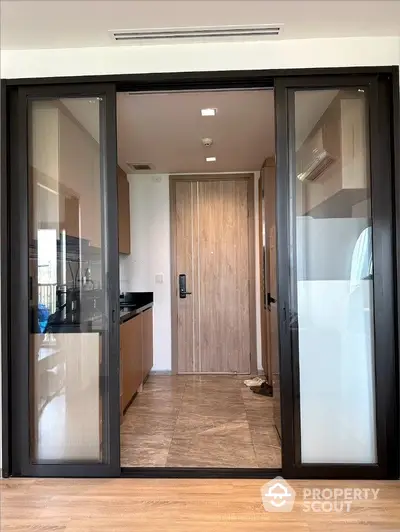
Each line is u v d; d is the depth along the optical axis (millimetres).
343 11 2174
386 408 2459
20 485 2422
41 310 2578
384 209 2480
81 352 2551
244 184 5188
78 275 2561
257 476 2492
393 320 2471
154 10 2131
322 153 2504
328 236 2506
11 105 2582
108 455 2510
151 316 5039
